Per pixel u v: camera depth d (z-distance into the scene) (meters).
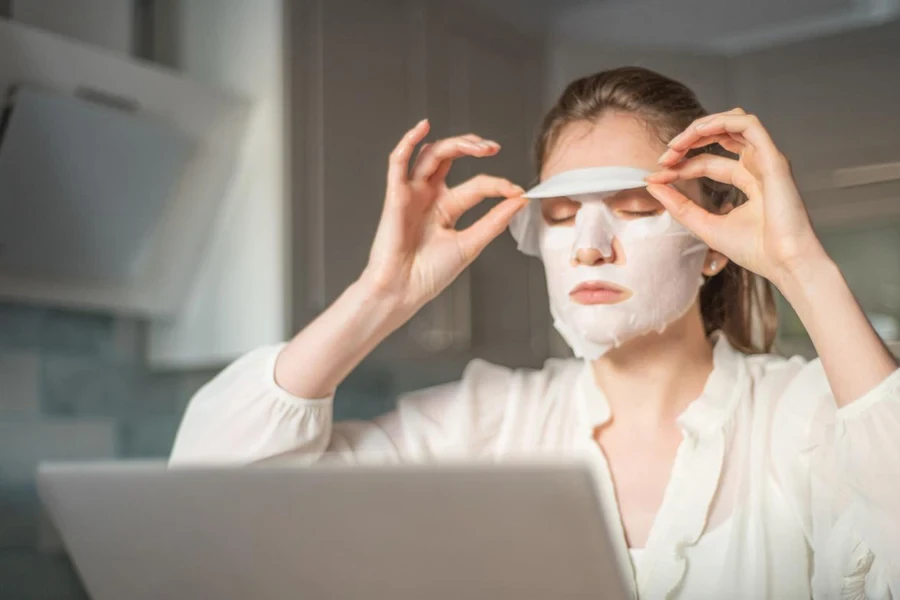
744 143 0.92
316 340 1.02
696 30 2.29
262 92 1.79
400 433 1.09
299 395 1.02
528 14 2.32
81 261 1.67
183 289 1.84
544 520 0.57
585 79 1.06
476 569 0.61
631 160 0.97
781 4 2.23
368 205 1.89
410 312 1.03
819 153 2.10
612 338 0.96
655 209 0.97
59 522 0.77
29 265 1.61
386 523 0.61
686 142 0.91
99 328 1.83
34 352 1.72
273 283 1.74
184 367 1.90
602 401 1.01
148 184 1.69
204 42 1.88
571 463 0.55
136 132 1.62
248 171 1.79
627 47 2.31
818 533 0.88
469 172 2.07
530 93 2.23
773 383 1.00
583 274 0.96
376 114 1.92
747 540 0.91
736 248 0.90
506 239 2.12
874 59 2.08
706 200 1.02
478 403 1.08
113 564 0.76
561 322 1.00
